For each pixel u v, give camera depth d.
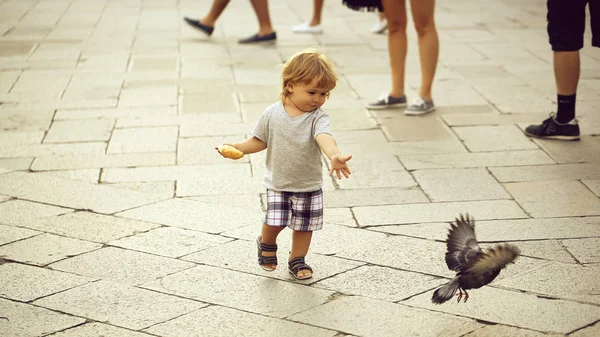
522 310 5.14
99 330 4.91
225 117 9.80
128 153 8.50
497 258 4.29
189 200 7.20
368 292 5.43
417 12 9.54
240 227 6.59
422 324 4.96
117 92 10.95
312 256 6.02
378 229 6.53
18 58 12.98
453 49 13.91
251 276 5.70
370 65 12.72
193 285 5.55
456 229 4.76
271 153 5.43
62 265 5.87
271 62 12.85
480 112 10.02
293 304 5.26
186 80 11.62
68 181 7.67
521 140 8.88
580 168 7.95
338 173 4.96
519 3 19.30
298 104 5.27
